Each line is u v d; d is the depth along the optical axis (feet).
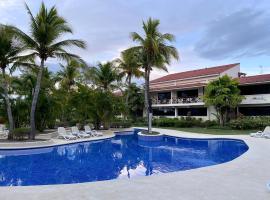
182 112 137.39
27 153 55.11
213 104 104.12
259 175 29.35
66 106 96.94
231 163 36.09
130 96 144.36
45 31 63.36
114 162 46.73
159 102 143.64
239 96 101.55
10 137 64.64
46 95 77.97
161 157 51.55
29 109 73.10
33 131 64.90
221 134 82.84
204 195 22.43
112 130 101.50
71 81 121.90
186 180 27.27
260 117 100.07
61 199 21.67
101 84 118.21
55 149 60.13
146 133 83.30
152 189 24.17
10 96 73.41
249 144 56.24
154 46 82.84
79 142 68.08
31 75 73.87
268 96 103.50
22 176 36.68
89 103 97.96
